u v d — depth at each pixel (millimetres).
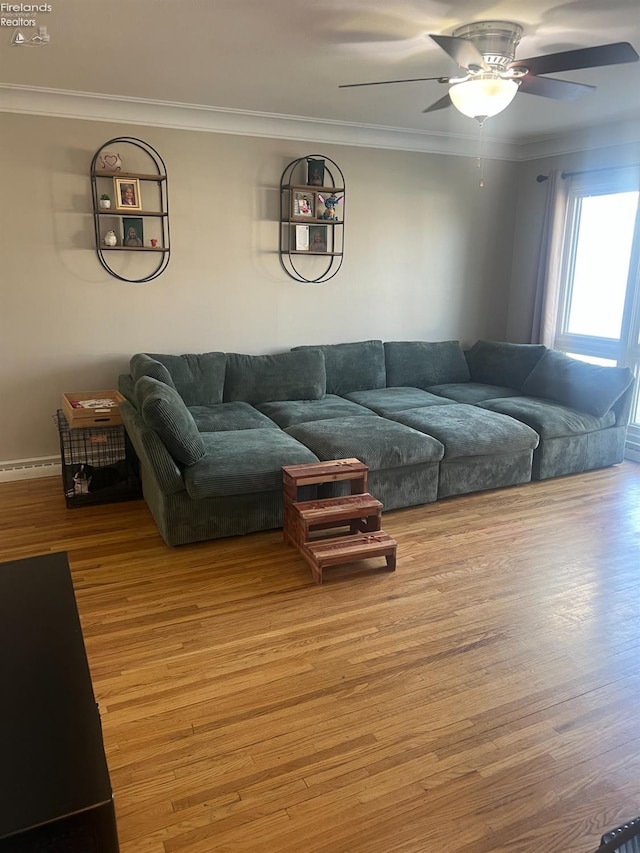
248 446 3432
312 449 3631
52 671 1100
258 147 4453
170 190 4262
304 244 4695
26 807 812
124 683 2213
